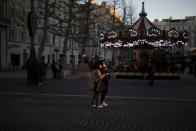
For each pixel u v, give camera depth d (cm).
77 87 1638
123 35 2439
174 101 1127
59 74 2436
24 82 1928
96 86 944
